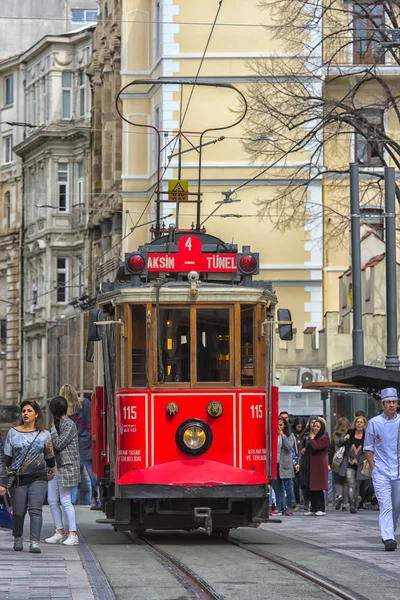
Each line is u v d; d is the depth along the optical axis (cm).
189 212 7556
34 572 2333
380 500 2789
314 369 6469
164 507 2894
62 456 2938
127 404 2864
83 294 10088
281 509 4172
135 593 2056
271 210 7512
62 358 8544
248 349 2889
